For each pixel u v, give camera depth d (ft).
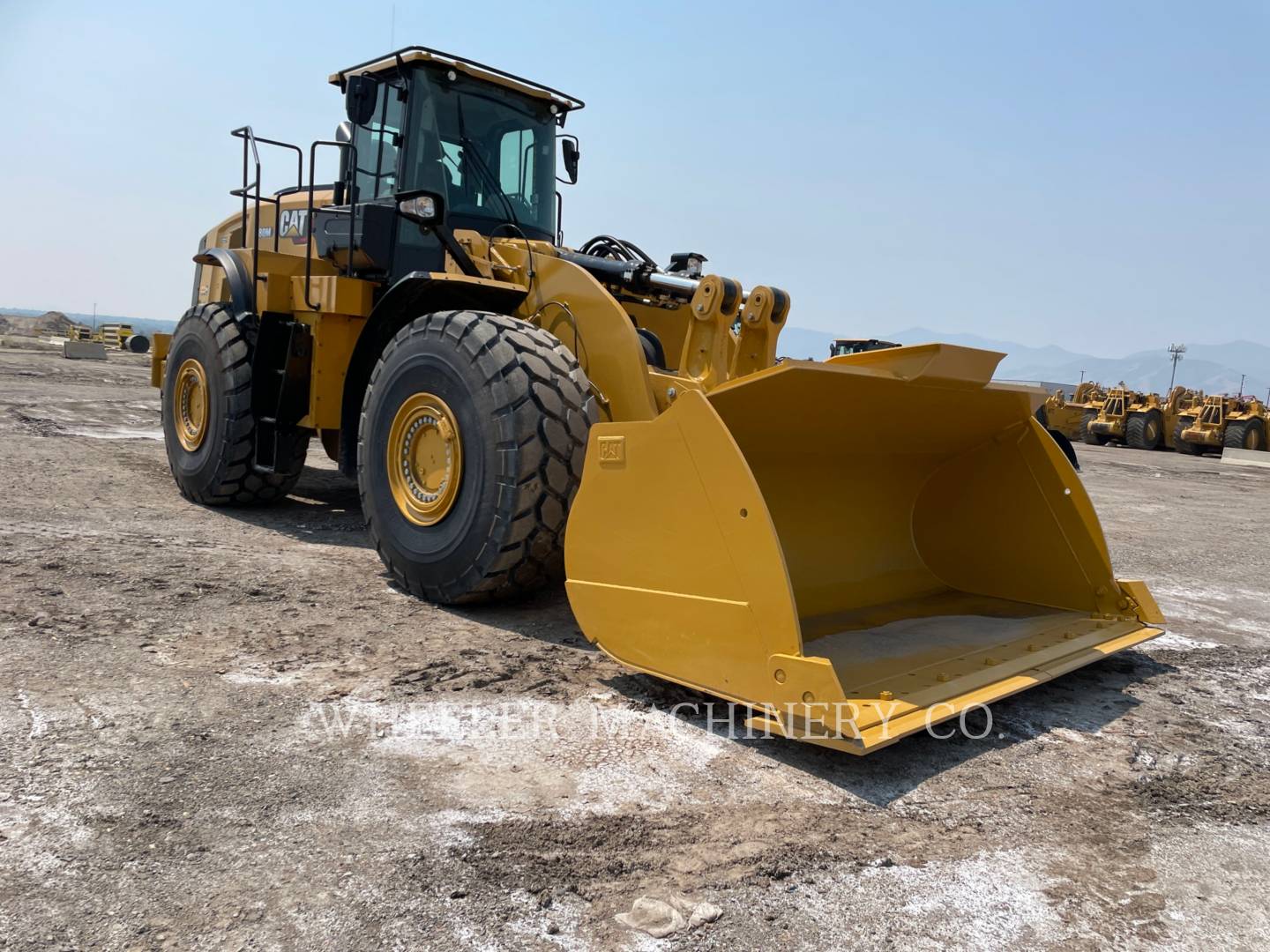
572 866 6.51
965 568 13.39
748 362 12.34
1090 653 10.71
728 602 8.80
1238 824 7.83
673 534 9.29
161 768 7.54
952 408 11.68
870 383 10.03
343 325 16.75
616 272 14.06
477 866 6.43
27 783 7.14
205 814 6.88
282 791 7.30
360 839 6.67
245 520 18.34
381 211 15.42
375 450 13.42
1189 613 15.93
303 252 20.29
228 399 18.25
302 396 17.21
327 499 21.71
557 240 18.45
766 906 6.18
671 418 9.22
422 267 15.83
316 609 12.25
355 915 5.80
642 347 12.43
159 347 23.97
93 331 151.33
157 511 18.40
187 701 8.93
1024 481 12.75
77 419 33.81
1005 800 8.02
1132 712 10.52
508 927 5.79
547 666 10.54
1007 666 9.89
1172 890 6.71
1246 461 64.69
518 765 8.02
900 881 6.60
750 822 7.31
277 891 5.99
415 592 12.97
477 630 11.78
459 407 12.09
